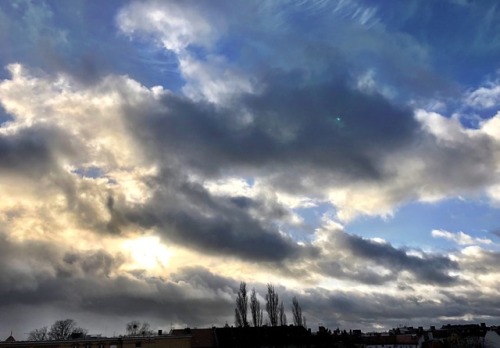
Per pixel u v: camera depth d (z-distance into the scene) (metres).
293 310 120.19
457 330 178.50
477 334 163.38
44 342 91.88
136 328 156.12
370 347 164.88
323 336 129.62
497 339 156.12
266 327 114.69
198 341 116.81
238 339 113.06
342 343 135.12
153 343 103.50
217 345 114.81
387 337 166.50
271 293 118.31
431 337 165.25
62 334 153.25
